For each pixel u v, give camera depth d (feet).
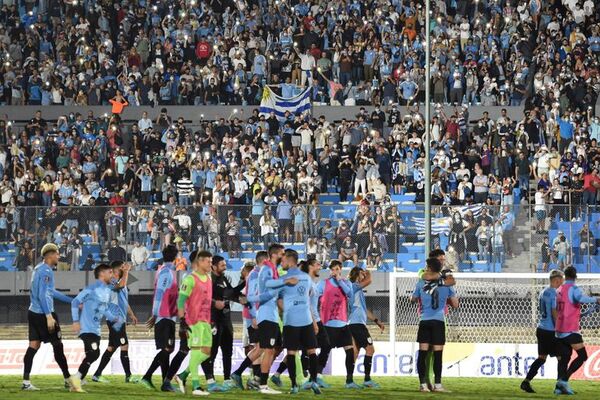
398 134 261.85
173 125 270.26
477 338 176.45
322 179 258.78
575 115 267.39
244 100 288.51
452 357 154.81
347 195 254.27
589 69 281.95
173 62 291.79
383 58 285.64
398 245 204.03
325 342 123.65
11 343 156.87
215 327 119.03
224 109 287.69
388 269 203.92
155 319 119.96
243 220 204.85
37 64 295.69
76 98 290.76
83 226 208.54
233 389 121.70
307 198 242.99
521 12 300.81
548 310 123.44
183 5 306.96
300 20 300.20
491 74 286.66
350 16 299.38
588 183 240.94
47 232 209.67
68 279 208.33
